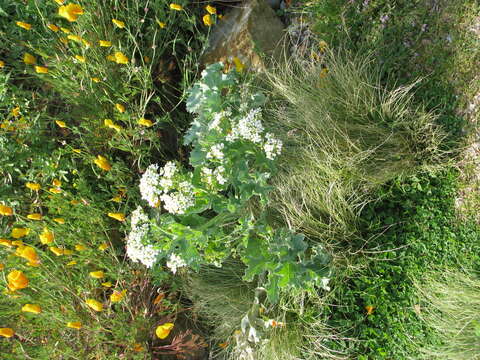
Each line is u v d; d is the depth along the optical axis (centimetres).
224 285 331
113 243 312
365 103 302
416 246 309
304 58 352
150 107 359
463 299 286
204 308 343
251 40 342
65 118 326
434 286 299
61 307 271
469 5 304
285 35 348
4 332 221
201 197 236
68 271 270
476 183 301
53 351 254
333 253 304
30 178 281
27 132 285
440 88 314
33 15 301
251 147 237
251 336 298
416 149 308
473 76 304
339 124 304
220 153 223
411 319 303
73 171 288
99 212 295
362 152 284
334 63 313
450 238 303
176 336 332
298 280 255
